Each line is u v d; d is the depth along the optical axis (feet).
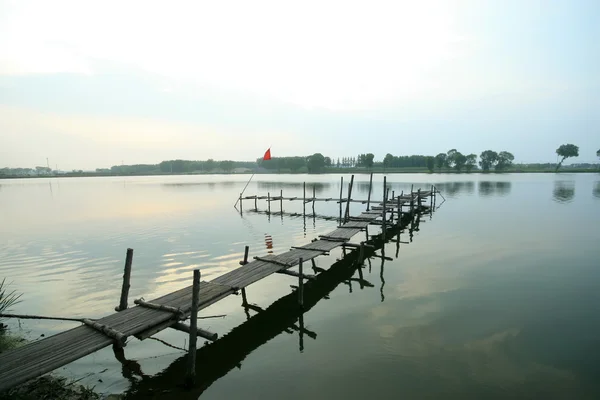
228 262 55.62
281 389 24.43
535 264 52.26
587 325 32.68
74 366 27.45
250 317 36.78
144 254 61.16
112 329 25.61
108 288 43.83
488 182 266.36
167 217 107.86
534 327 32.48
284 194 186.91
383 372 26.04
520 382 24.54
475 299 39.40
